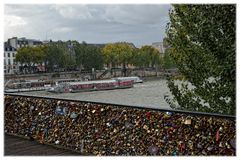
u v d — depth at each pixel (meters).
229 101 6.15
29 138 6.41
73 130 5.64
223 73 5.82
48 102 6.09
